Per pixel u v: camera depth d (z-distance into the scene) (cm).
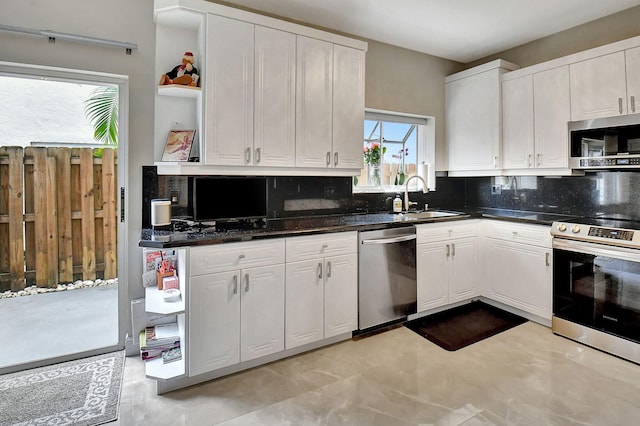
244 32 244
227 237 214
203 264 208
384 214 346
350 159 296
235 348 221
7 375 222
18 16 219
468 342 264
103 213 266
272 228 246
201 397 200
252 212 273
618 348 238
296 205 310
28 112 244
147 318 251
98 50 238
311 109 274
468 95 365
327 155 283
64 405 193
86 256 263
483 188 399
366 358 243
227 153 242
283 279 236
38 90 245
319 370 228
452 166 385
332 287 256
